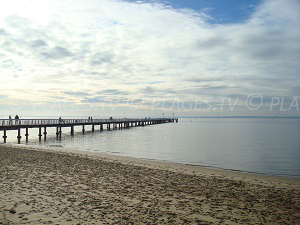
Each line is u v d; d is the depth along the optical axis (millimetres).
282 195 9617
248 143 36594
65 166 14070
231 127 89188
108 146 31203
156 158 22719
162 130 68812
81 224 6137
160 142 37156
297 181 12727
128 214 6906
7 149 21297
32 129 77500
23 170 12406
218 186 10820
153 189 9820
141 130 67125
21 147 24094
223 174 14141
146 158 22203
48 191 8852
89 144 32906
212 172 14711
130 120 77750
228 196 9242
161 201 8258
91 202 7824
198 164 20000
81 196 8422
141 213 7023
